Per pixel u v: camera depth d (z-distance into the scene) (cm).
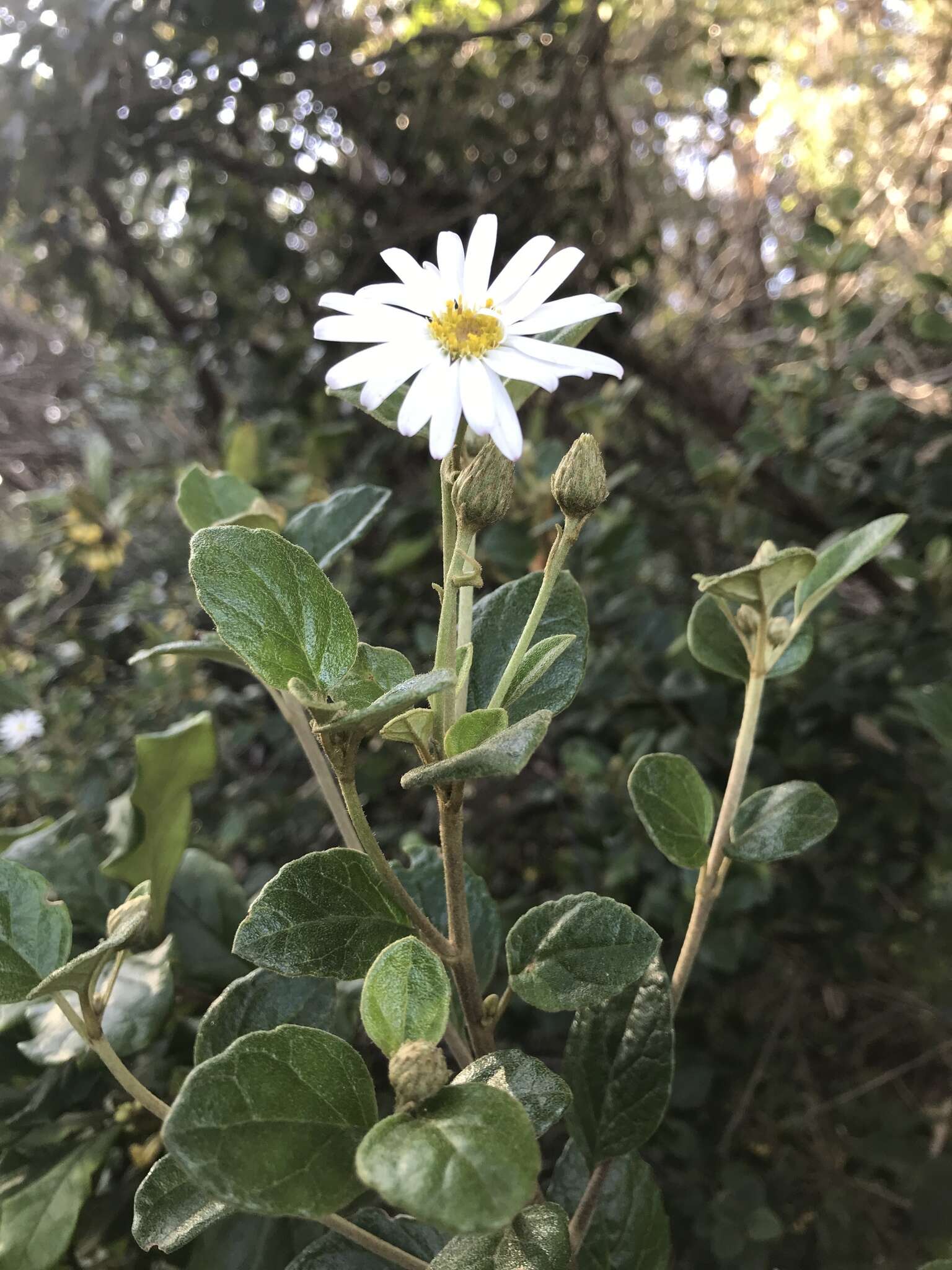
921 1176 41
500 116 69
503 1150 10
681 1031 46
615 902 14
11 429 106
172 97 54
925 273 42
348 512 20
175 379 106
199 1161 11
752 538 49
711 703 41
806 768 45
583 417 49
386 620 58
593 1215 18
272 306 73
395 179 68
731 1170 40
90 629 76
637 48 73
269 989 16
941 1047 47
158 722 57
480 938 19
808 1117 46
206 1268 18
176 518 85
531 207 64
